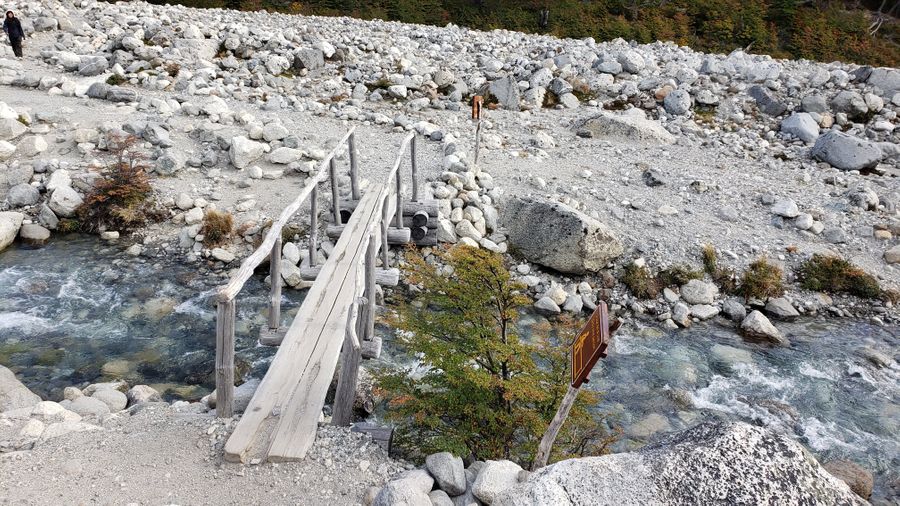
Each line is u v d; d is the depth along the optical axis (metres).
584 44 21.84
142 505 4.56
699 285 10.79
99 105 14.50
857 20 32.34
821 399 8.48
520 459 6.02
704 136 16.83
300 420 5.47
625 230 11.93
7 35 18.14
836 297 11.12
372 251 6.98
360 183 12.34
